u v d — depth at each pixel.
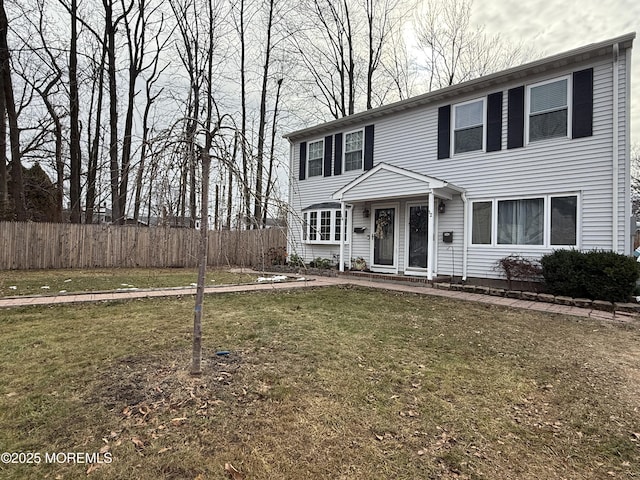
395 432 2.56
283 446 2.35
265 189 3.68
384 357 4.03
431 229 9.26
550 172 8.32
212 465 2.15
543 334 5.14
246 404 2.87
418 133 10.77
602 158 7.66
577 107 7.96
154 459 2.18
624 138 7.42
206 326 5.05
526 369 3.81
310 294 8.02
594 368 3.88
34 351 3.91
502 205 9.05
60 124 15.78
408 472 2.15
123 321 5.23
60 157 15.86
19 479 1.98
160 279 10.26
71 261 13.12
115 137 15.66
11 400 2.81
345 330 5.06
